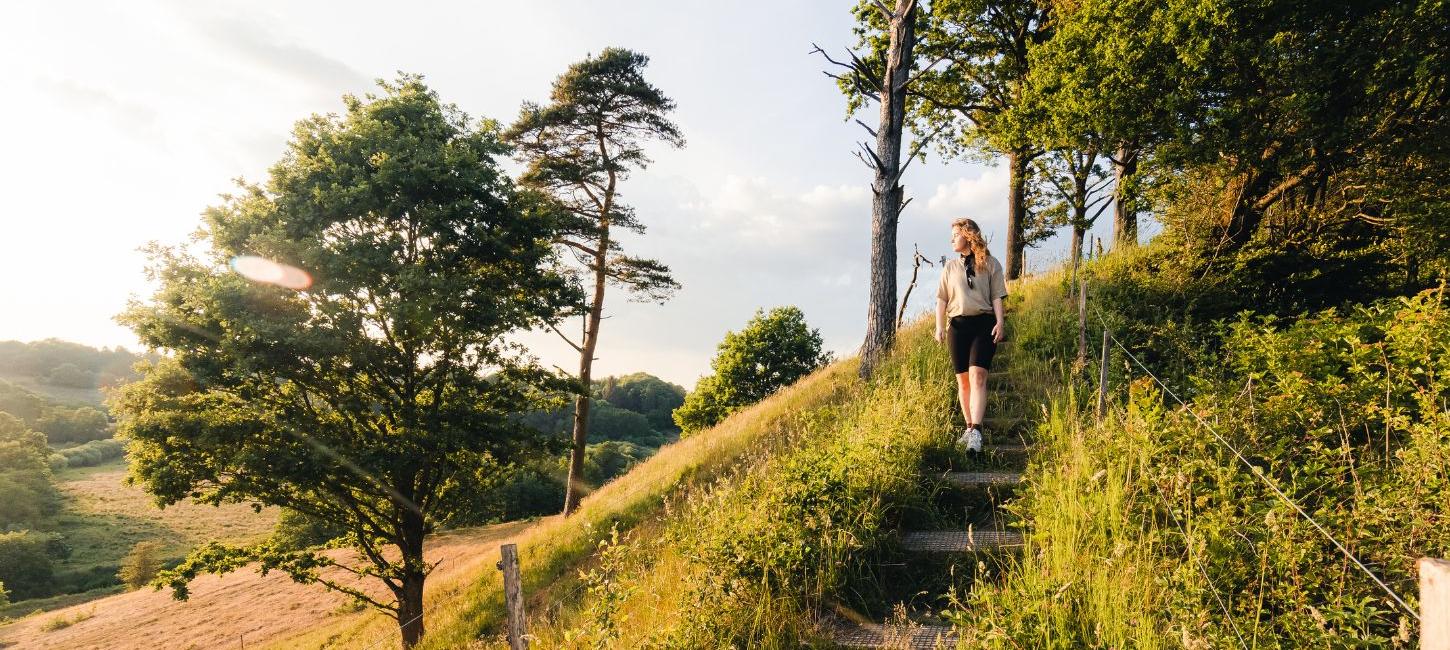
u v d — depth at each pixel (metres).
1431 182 9.86
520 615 4.06
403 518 15.59
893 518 4.76
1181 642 2.65
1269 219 11.79
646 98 21.19
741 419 13.53
